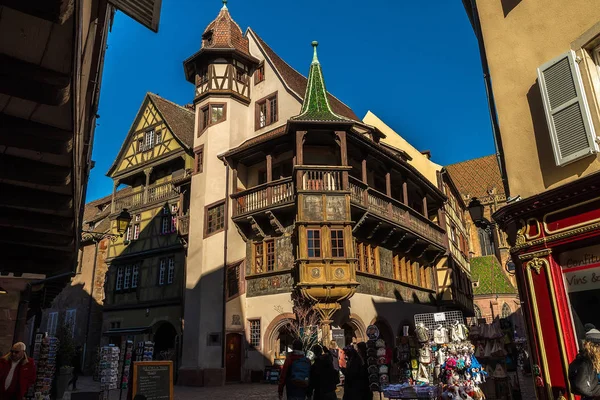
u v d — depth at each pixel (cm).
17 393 690
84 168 705
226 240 2011
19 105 352
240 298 1986
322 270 1672
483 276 4244
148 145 2784
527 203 767
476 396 862
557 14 783
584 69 715
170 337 2592
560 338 713
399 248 2266
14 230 612
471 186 5262
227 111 2244
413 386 862
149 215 2681
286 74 2333
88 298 3006
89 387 2016
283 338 1917
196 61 2366
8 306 1020
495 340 1137
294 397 701
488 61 897
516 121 834
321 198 1744
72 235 628
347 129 1797
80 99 376
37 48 293
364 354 905
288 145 1938
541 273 757
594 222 679
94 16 407
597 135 686
